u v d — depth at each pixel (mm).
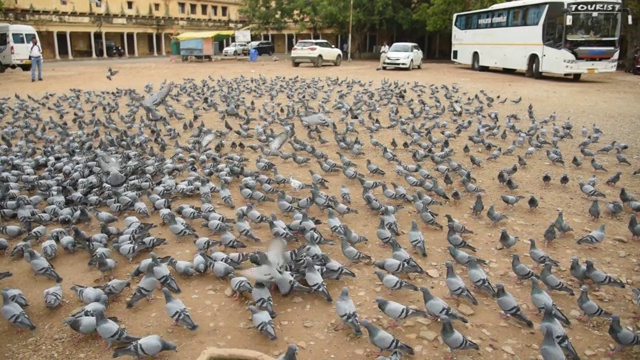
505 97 20844
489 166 11211
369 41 61250
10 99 20594
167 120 15320
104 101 19453
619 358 4895
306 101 18484
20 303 5648
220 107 18469
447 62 47188
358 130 14859
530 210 8633
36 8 54281
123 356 4965
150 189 9234
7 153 11648
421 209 7930
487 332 5305
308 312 5668
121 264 6812
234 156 11141
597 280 5926
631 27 32594
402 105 18625
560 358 4461
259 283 5539
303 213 7492
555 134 13062
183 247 7301
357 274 6512
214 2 71812
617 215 8391
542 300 5406
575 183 10047
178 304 5219
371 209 8484
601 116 16672
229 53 52594
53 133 14328
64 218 7883
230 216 8250
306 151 11852
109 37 64312
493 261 6824
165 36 68125
